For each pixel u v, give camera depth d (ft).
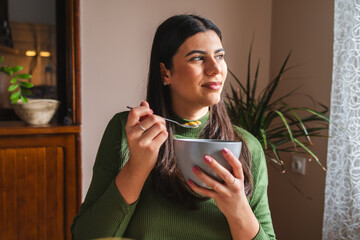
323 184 5.90
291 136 4.92
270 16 7.65
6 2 6.05
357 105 4.75
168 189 2.58
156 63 2.75
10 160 5.12
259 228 2.32
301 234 6.48
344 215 5.01
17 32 6.14
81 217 2.59
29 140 5.21
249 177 2.74
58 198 5.43
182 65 2.46
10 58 6.13
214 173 1.91
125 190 2.26
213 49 2.44
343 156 4.99
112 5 6.80
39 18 6.22
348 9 4.87
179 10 7.18
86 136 6.84
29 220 5.27
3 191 5.10
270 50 7.66
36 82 6.25
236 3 7.49
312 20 6.24
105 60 6.83
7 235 5.16
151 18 7.04
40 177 5.31
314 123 6.07
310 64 6.29
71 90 5.58
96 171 2.79
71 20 5.37
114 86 6.92
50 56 6.29
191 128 2.82
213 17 7.36
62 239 5.49
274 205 7.27
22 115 5.53
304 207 6.38
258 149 3.04
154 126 2.05
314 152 6.09
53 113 5.75
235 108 5.88
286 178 6.85
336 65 5.04
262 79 7.69
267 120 5.57
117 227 2.34
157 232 2.63
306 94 6.37
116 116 3.03
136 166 2.16
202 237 2.67
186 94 2.52
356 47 4.69
